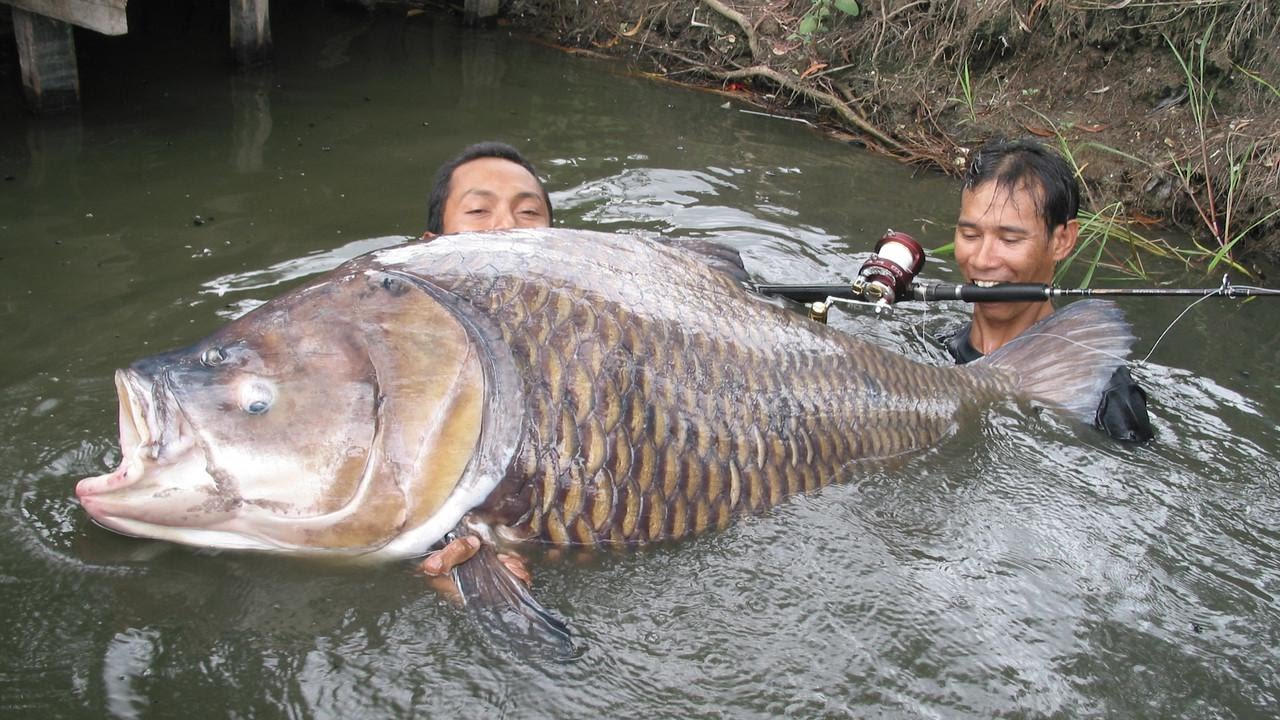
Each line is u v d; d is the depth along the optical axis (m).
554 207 4.86
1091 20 6.34
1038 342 3.37
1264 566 2.65
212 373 2.38
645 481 2.52
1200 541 2.73
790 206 5.20
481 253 2.54
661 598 2.44
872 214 5.21
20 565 2.44
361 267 2.50
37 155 5.12
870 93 6.72
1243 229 5.34
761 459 2.67
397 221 4.58
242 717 2.09
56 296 3.76
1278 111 5.65
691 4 7.73
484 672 2.21
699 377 2.60
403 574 2.48
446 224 3.36
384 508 2.40
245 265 4.07
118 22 5.18
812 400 2.78
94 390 3.16
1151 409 3.43
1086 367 3.31
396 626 2.33
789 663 2.28
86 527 2.58
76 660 2.20
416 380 2.38
